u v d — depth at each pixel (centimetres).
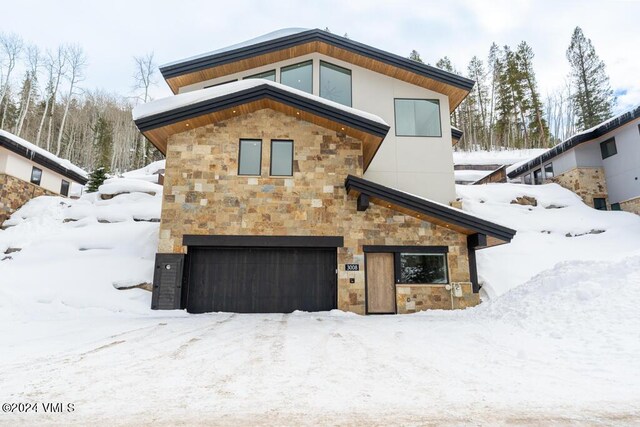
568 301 676
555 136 6391
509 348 551
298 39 1438
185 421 291
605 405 322
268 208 1142
